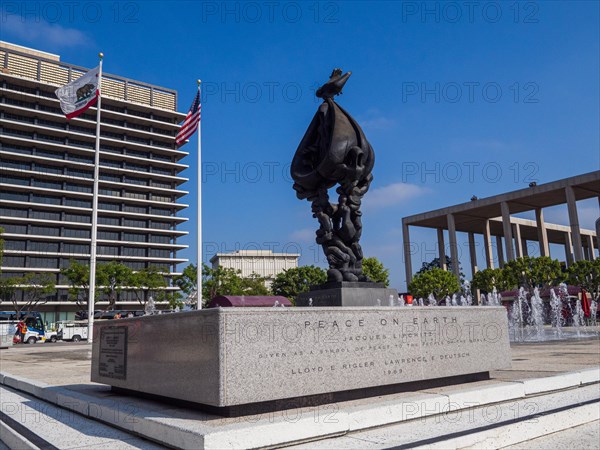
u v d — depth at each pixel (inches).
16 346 1461.6
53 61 3649.1
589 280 2014.0
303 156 390.9
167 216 3868.1
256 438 189.8
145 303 3385.8
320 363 241.1
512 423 219.6
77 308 3363.7
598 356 496.4
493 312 324.5
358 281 355.9
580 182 2210.9
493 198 2561.5
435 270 2497.5
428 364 282.8
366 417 220.1
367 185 378.6
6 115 3452.3
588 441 214.8
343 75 386.3
